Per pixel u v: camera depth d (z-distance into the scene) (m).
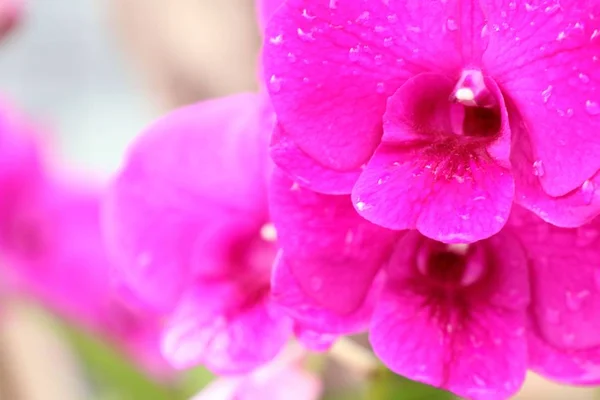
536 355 0.26
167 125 0.28
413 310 0.25
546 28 0.23
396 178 0.24
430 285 0.25
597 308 0.25
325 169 0.25
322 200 0.25
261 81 0.27
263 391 0.29
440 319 0.25
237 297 0.28
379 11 0.24
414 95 0.24
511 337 0.25
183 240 0.29
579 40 0.23
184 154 0.28
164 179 0.28
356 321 0.26
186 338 0.27
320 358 0.29
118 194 0.29
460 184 0.24
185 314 0.28
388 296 0.25
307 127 0.24
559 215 0.24
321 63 0.24
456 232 0.23
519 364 0.25
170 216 0.29
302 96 0.24
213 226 0.28
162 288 0.29
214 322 0.27
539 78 0.24
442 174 0.24
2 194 0.37
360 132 0.24
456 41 0.24
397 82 0.24
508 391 0.25
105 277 0.37
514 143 0.24
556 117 0.23
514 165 0.24
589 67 0.23
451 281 0.26
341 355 0.29
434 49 0.24
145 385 0.36
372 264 0.25
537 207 0.24
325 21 0.24
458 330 0.25
